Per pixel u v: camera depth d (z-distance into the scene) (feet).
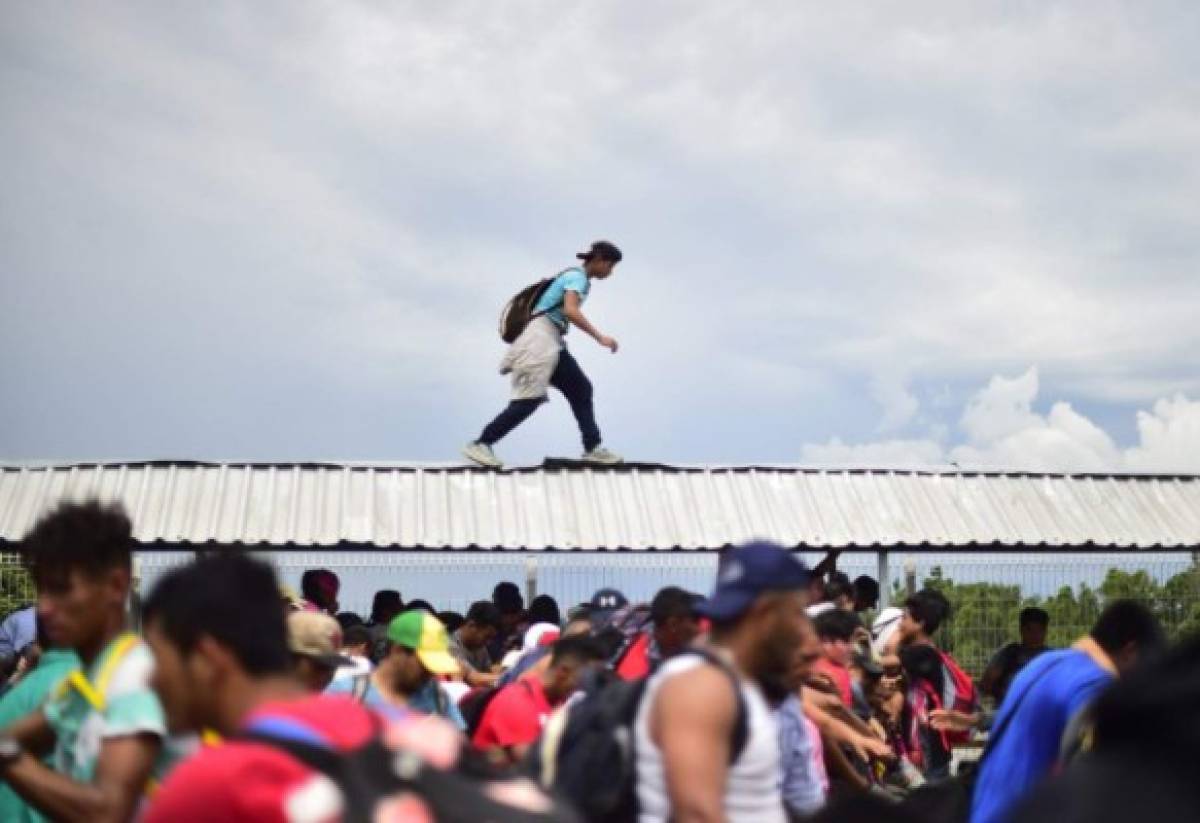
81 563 16.92
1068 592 54.60
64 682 17.02
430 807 10.80
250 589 12.71
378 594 47.39
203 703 12.62
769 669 17.30
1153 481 57.47
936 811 22.65
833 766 29.45
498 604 48.80
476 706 31.32
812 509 53.36
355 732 11.23
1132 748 7.90
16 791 15.94
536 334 52.49
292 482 51.31
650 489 53.01
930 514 53.98
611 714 17.57
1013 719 23.49
